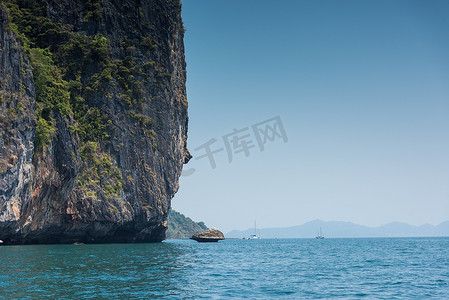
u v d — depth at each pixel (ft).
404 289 62.85
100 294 50.83
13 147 136.46
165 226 253.65
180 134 269.85
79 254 114.32
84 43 214.69
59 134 175.63
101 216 196.13
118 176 209.36
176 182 261.85
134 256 115.24
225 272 82.99
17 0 213.87
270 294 56.24
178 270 82.48
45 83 176.04
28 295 48.75
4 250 125.18
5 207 132.46
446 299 54.34
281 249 223.30
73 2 221.87
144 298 49.49
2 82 138.41
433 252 186.39
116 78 221.46
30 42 200.64
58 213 178.60
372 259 133.08
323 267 100.12
